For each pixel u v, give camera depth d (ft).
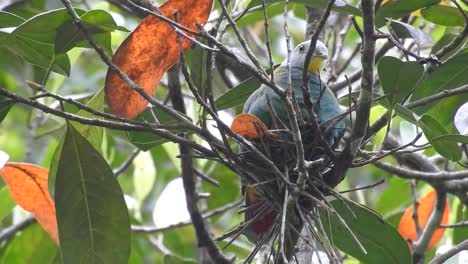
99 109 25.38
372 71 21.27
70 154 23.89
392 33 25.59
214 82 38.68
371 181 42.37
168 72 27.86
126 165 35.96
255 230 25.36
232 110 38.60
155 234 41.11
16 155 42.42
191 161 30.22
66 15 23.25
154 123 23.84
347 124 31.48
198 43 21.16
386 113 23.88
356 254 27.73
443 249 31.30
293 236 24.03
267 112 26.08
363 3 20.52
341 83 33.17
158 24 22.65
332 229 27.27
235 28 21.88
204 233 30.66
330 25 33.40
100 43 24.56
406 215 32.22
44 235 34.32
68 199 24.13
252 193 25.04
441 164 39.63
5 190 32.58
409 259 27.22
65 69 25.13
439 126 23.22
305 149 24.03
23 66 32.30
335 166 23.06
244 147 23.43
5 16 25.23
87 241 24.40
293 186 21.89
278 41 48.60
